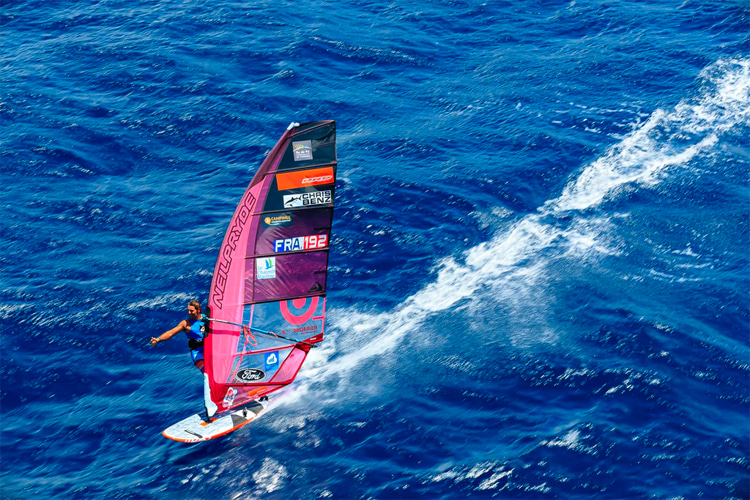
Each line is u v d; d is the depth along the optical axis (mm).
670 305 78375
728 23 131750
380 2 142625
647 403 67375
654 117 110125
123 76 119188
